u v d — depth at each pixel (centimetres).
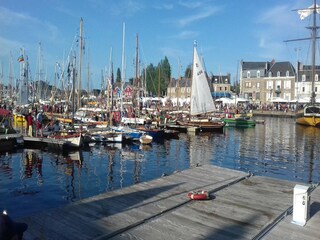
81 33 3372
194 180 1098
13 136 2523
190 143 3147
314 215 794
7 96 7056
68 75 4094
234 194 961
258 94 10356
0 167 1934
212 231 702
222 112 5969
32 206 1254
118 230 698
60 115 4197
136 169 1941
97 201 877
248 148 2909
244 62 10894
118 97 4512
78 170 1881
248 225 733
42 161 2123
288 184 1076
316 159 2397
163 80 10769
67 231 693
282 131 4434
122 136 2923
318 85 9306
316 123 5062
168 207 836
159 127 3791
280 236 682
